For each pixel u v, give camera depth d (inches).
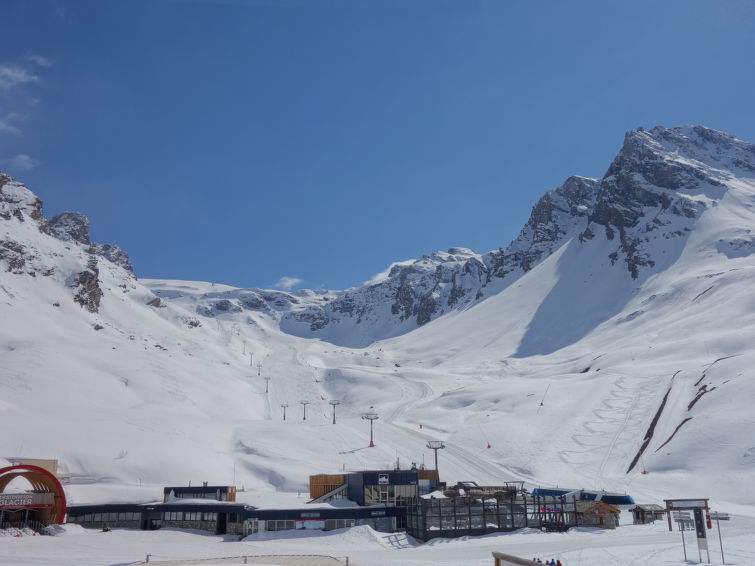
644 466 4271.7
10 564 1749.5
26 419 4276.6
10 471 2642.7
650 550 2042.3
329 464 4397.1
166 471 3917.3
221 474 4057.6
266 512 2723.9
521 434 5324.8
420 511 2603.3
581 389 6274.6
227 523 2815.0
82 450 3946.9
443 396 7480.3
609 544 2244.1
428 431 5954.7
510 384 7214.6
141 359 7623.0
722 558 1790.1
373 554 2193.7
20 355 6397.6
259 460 4357.8
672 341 7544.3
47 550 2130.9
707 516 2674.7
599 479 4175.7
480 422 5866.1
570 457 4709.6
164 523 2940.5
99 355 7258.9
